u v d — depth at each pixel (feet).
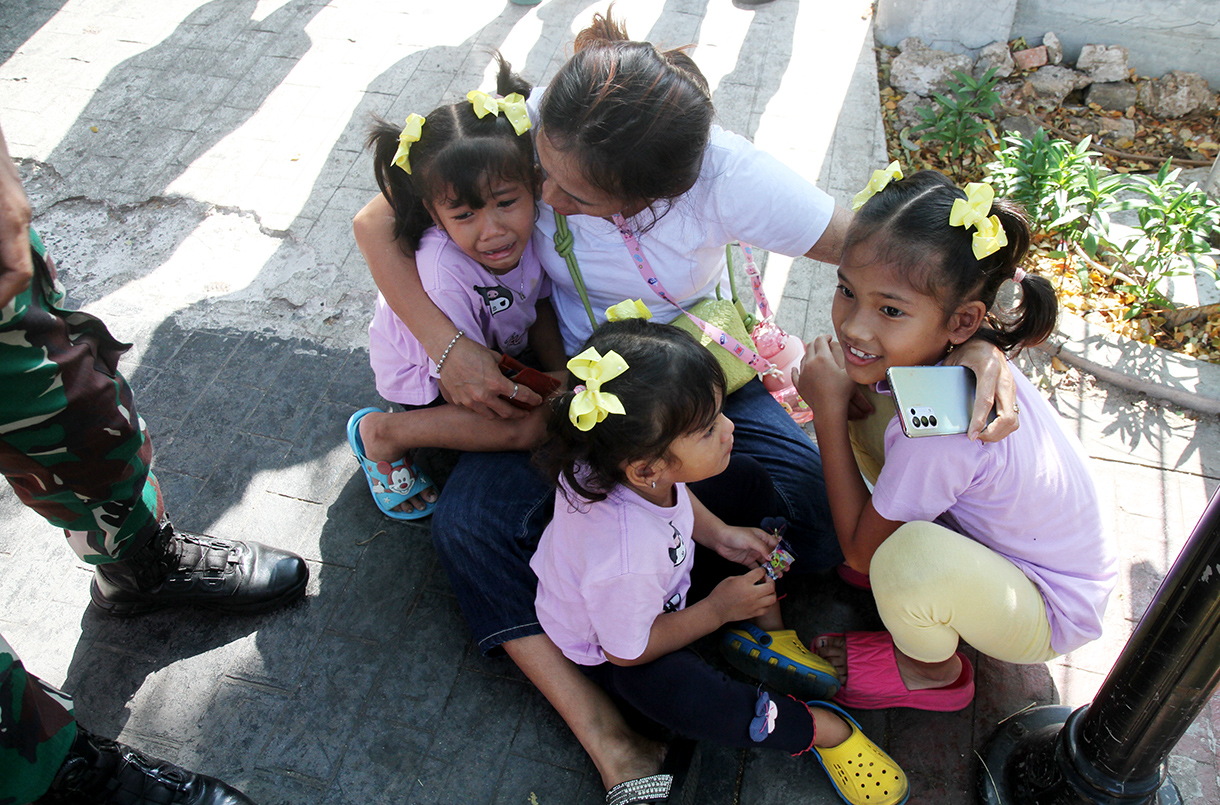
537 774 6.81
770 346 7.74
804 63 13.03
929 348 5.75
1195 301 9.88
